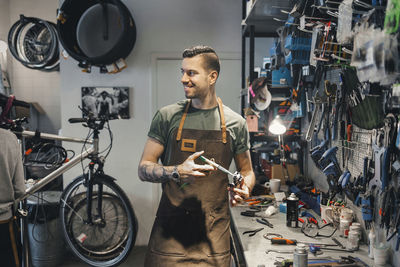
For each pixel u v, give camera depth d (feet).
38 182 8.29
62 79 11.02
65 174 11.22
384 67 3.08
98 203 9.16
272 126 8.18
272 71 8.90
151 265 5.20
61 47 10.91
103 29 10.46
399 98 3.71
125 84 11.02
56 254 10.13
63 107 11.08
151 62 10.95
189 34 10.93
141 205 11.33
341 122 6.47
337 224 6.21
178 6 10.87
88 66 10.28
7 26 13.51
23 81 13.88
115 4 9.93
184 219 5.13
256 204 7.72
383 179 4.74
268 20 8.63
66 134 11.12
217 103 5.43
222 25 10.95
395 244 4.75
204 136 5.17
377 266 4.76
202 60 4.91
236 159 5.66
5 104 7.49
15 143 6.33
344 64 5.19
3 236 6.24
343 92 6.27
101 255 9.75
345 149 6.48
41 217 9.85
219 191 5.21
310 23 5.23
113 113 11.02
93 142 8.93
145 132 11.16
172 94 11.10
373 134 5.32
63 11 9.96
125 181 11.25
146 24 10.86
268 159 10.85
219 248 5.14
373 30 3.32
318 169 8.44
